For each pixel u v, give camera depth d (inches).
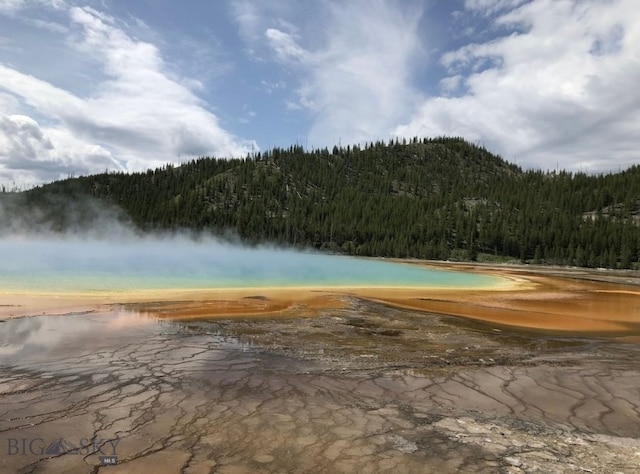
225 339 377.7
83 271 896.9
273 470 167.9
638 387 289.3
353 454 183.0
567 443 200.8
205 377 275.0
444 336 439.5
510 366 331.9
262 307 565.3
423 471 169.8
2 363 286.7
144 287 707.4
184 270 1054.4
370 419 221.6
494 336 453.4
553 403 257.6
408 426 214.4
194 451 181.2
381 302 672.4
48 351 316.8
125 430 197.9
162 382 262.2
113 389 247.6
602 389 284.4
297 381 276.2
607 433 217.5
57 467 164.4
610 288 1178.6
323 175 5201.8
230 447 185.9
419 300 721.6
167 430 199.6
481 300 767.7
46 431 194.2
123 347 336.2
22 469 162.1
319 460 177.2
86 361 297.0
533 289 1057.5
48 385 249.9
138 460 171.9
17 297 548.1
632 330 531.2
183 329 410.0
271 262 1549.0
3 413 211.6
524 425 222.7
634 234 2699.3
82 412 215.5
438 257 2928.2
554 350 397.7
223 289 741.3
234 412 223.3
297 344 374.0
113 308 505.0
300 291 764.6
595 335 487.8
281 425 209.9
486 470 171.0
